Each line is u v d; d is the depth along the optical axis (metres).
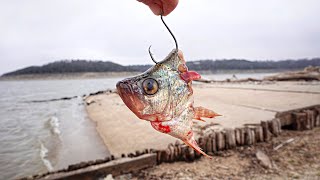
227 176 6.75
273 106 13.52
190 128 1.83
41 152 11.84
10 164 10.44
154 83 1.75
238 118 10.95
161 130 1.77
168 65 1.84
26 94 67.50
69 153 10.73
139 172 7.12
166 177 6.78
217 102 17.64
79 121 18.48
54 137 14.71
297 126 10.90
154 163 7.44
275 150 8.47
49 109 30.56
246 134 8.98
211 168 7.27
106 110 20.91
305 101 14.68
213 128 9.23
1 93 74.62
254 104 15.05
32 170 9.62
